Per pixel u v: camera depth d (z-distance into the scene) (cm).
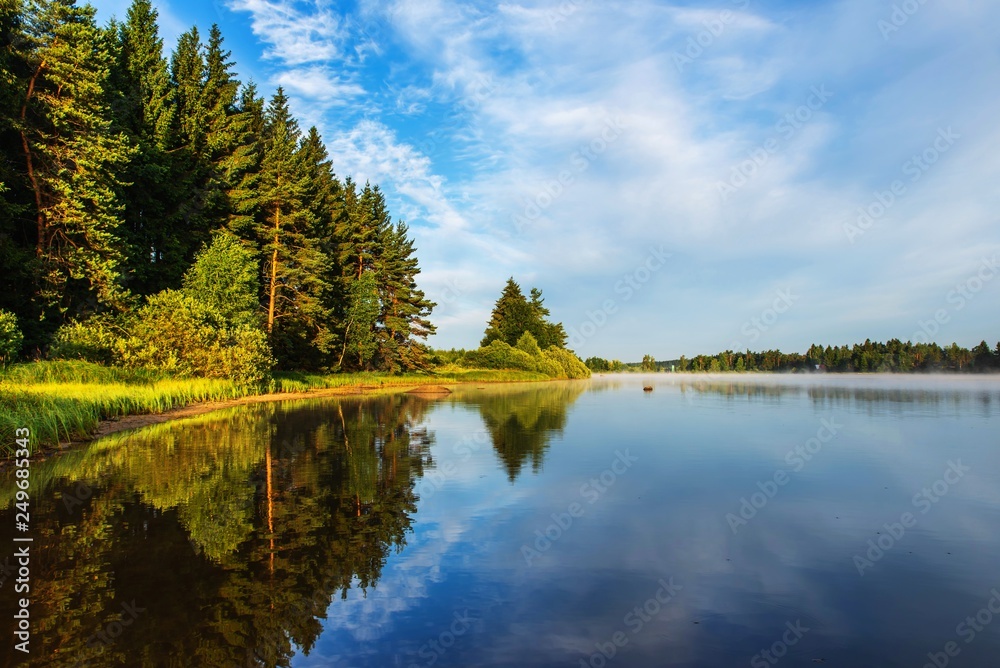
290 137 5416
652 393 4431
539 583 570
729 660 420
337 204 5828
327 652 427
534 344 8919
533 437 1667
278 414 2277
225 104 4397
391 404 2992
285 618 483
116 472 1078
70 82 2498
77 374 2078
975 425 1962
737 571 609
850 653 432
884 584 572
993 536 730
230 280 3359
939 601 531
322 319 4956
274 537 704
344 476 1075
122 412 1900
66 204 2462
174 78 4281
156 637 444
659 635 460
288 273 4341
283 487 977
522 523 782
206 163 3881
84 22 2592
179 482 999
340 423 1983
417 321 6750
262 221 4428
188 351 2783
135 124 3362
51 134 2528
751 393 4256
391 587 556
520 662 413
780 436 1694
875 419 2175
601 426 1970
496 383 7031
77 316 2669
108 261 2552
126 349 2455
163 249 3538
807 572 607
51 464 1155
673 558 648
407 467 1174
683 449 1430
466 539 709
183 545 666
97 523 748
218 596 526
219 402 2720
